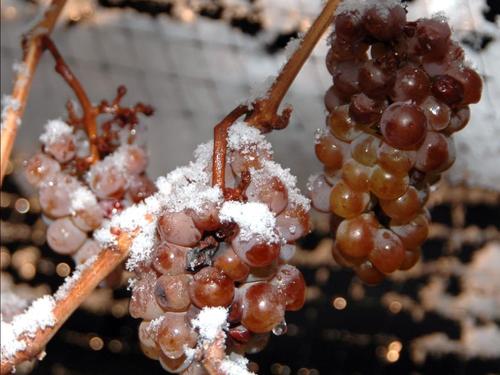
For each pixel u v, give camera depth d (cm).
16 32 89
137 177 42
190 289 32
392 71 34
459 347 83
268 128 34
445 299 85
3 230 86
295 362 83
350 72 35
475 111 56
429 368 82
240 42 88
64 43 94
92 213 42
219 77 90
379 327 84
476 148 58
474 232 85
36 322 36
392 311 85
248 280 33
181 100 91
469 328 84
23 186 89
